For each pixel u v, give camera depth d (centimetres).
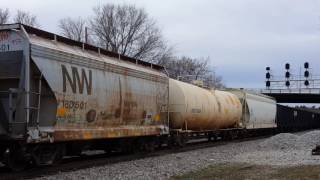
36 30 1634
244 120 4159
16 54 1542
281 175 1548
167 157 2239
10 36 1555
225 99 3553
